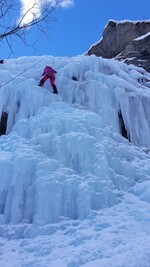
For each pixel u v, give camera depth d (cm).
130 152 831
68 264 425
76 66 1101
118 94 981
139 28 1752
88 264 407
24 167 641
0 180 626
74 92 1014
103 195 632
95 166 693
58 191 602
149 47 1573
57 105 907
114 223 552
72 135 740
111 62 1193
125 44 1752
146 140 971
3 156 686
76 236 514
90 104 969
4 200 614
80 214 588
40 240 520
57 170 657
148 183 711
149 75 1366
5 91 946
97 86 994
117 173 741
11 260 469
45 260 452
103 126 861
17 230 555
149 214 579
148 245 434
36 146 724
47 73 973
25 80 973
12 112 920
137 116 1001
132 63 1512
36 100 913
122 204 639
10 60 1164
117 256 409
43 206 582
